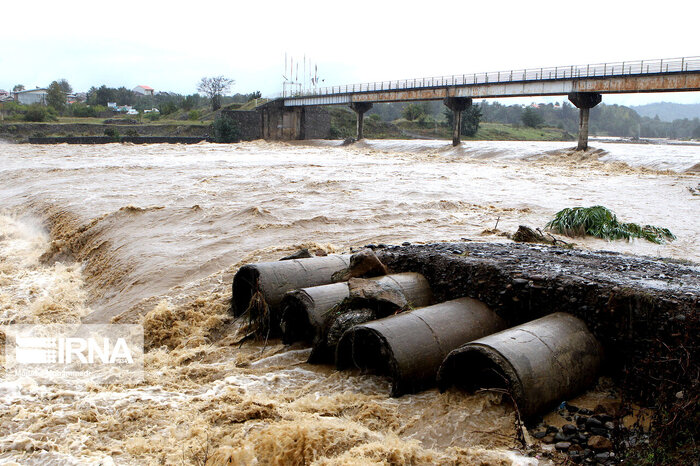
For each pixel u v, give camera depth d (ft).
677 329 23.82
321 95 266.16
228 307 38.60
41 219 74.28
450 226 60.03
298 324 33.04
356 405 25.04
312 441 21.56
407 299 30.71
